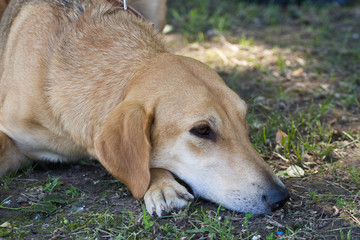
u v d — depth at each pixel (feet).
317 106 16.63
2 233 9.48
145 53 11.59
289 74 19.54
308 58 21.12
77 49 11.73
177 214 9.94
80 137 11.44
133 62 11.35
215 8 27.91
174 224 9.75
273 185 9.89
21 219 10.06
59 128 11.70
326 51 21.93
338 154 13.19
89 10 12.44
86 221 9.95
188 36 23.68
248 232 9.43
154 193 10.22
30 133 12.04
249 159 10.14
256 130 14.89
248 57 21.38
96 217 10.09
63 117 11.47
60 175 12.46
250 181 9.96
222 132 10.24
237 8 28.02
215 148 10.22
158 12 15.87
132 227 9.67
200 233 9.48
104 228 9.73
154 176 10.75
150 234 9.46
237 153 10.19
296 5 28.84
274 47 22.45
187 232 9.48
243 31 24.76
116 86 11.12
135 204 10.61
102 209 10.43
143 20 13.19
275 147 13.69
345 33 24.45
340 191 11.12
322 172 12.10
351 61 20.81
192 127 10.12
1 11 16.28
